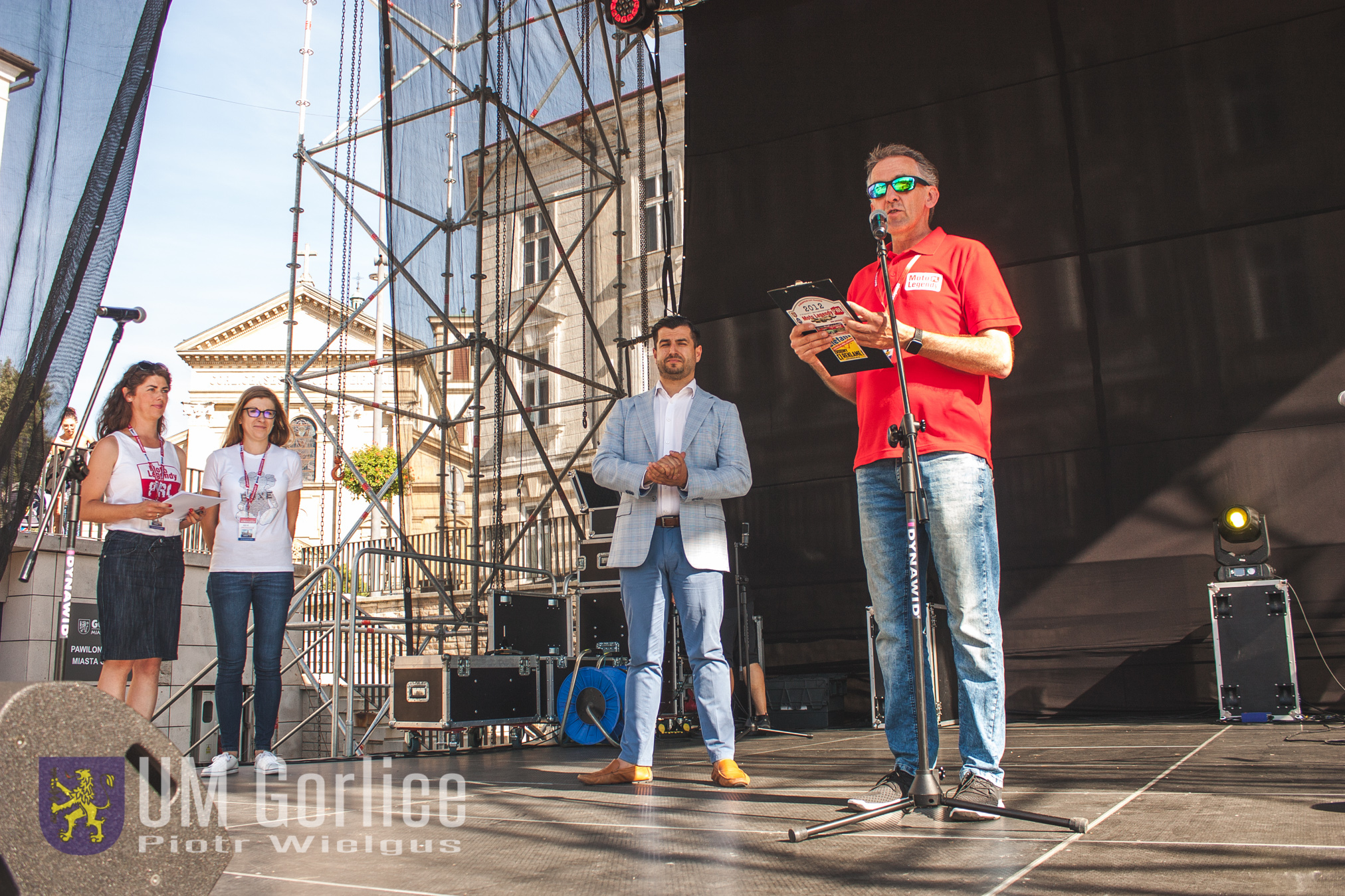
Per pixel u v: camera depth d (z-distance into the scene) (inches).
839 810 79.7
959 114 217.8
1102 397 198.8
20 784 35.9
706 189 238.7
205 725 374.6
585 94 263.4
